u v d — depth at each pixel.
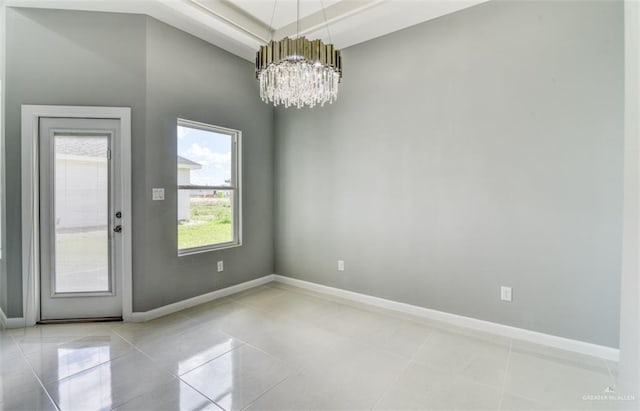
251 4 2.97
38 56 2.72
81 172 2.87
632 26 1.60
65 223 2.86
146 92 2.91
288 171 4.13
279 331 2.74
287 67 2.30
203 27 3.11
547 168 2.45
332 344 2.51
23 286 2.77
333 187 3.69
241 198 3.86
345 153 3.57
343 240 3.63
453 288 2.91
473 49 2.74
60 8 2.74
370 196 3.39
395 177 3.21
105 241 2.93
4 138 2.71
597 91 2.26
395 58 3.17
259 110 4.05
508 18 2.57
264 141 4.14
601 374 2.09
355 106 3.47
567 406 1.79
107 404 1.78
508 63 2.58
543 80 2.45
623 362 1.70
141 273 2.94
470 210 2.80
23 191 2.74
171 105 3.10
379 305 3.36
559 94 2.39
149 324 2.86
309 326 2.85
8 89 2.69
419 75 3.03
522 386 1.97
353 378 2.05
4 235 2.75
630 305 1.60
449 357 2.31
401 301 3.22
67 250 2.87
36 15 2.71
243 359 2.28
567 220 2.39
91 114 2.81
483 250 2.75
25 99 2.72
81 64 2.79
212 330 2.75
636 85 1.54
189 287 3.31
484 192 2.72
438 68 2.92
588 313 2.33
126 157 2.88
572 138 2.35
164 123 3.05
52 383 1.96
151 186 2.97
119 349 2.40
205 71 3.39
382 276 3.34
